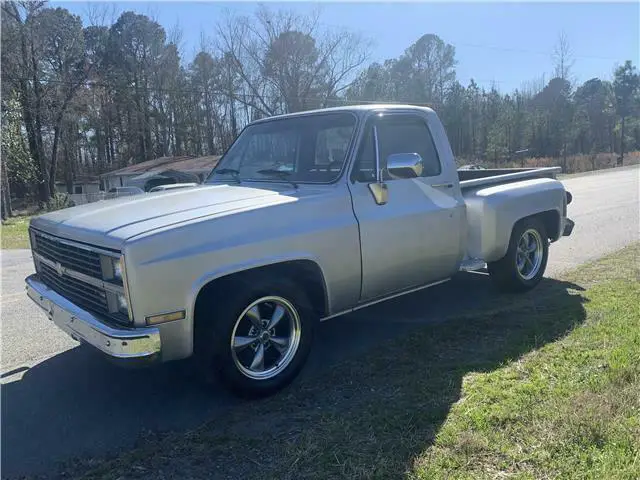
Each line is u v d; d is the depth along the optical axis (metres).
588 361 3.82
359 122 4.27
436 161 4.86
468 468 2.67
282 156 4.62
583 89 67.00
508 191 5.43
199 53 51.09
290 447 2.99
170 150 57.59
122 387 4.01
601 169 42.62
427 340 4.50
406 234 4.39
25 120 42.47
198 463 2.93
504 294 5.83
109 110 56.47
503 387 3.52
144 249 3.07
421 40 66.12
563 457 2.69
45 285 4.13
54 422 3.50
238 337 3.59
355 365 4.11
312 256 3.76
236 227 3.44
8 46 38.25
